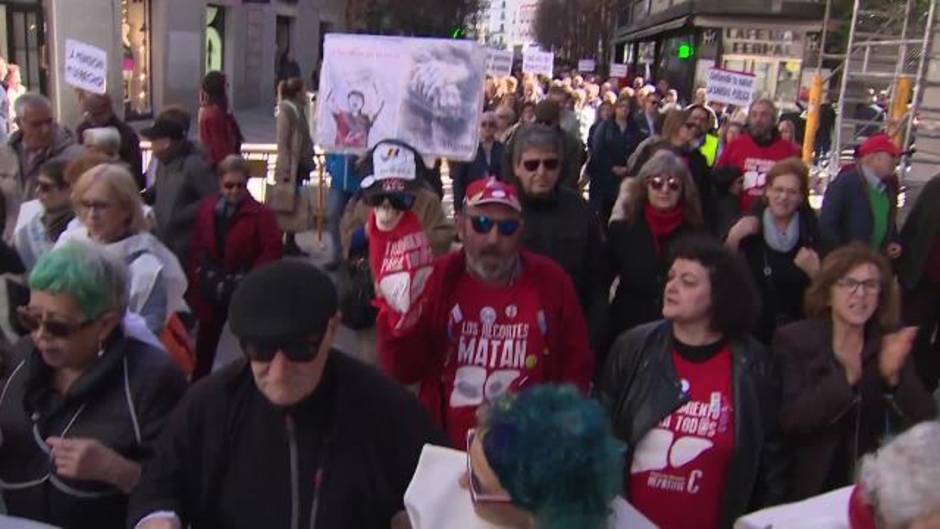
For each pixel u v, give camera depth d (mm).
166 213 5938
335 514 2219
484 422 1878
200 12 23844
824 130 19125
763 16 24484
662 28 30906
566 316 3396
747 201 7535
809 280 4711
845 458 3289
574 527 1698
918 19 15133
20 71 16984
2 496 2686
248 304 2096
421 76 5172
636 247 4383
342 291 4020
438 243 4336
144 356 2746
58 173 4457
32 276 2605
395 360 3322
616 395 3219
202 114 8953
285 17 34719
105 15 17531
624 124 11047
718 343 3131
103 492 2635
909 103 12422
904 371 3334
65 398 2656
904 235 6059
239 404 2262
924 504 1897
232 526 2250
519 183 4223
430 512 2053
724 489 3059
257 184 12008
